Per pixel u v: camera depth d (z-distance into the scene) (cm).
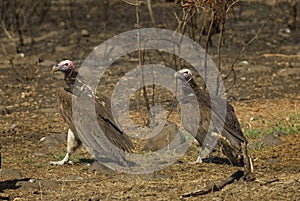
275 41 6469
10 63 5569
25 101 4400
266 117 3819
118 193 2447
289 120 3712
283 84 4766
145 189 2497
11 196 2438
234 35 6638
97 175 2739
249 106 4134
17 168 2891
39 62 5681
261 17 7681
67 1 9150
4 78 5097
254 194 2397
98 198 2383
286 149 3119
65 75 3047
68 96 2873
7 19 7262
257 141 3216
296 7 7550
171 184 2559
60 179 2675
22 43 6462
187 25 4362
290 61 5616
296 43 6438
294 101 4256
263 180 2558
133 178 2672
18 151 3225
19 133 3581
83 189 2512
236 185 2505
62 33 7088
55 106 4247
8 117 3975
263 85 4731
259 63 5516
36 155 3133
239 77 4969
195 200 2347
